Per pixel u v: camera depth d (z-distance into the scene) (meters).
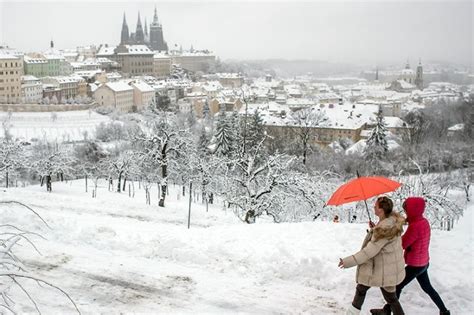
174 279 10.13
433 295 8.32
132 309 8.88
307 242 11.52
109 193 43.81
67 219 17.11
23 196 28.22
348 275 9.82
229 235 12.48
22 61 170.88
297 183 25.67
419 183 26.88
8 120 120.38
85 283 9.99
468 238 11.88
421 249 8.21
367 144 69.94
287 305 9.00
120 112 145.38
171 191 48.88
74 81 182.62
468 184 48.88
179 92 198.75
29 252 11.79
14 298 9.19
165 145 38.19
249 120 65.31
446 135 85.31
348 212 28.94
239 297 9.30
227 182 28.03
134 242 12.43
